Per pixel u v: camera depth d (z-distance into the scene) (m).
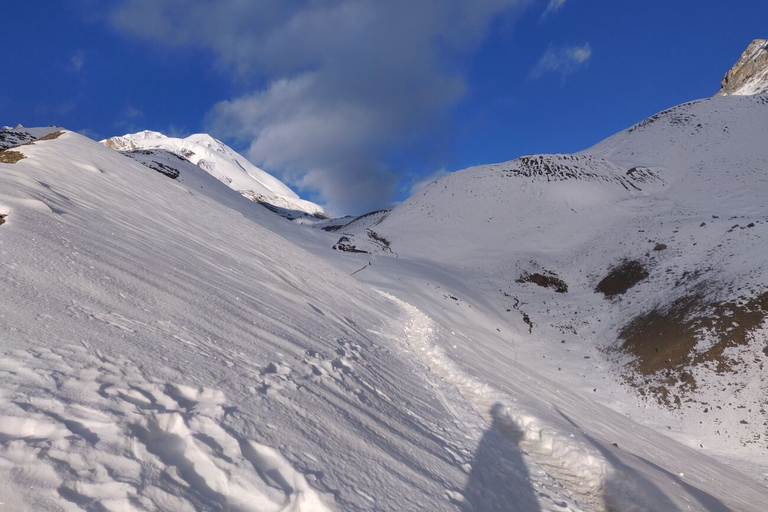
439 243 47.53
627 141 74.19
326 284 12.84
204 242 9.66
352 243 41.84
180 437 2.38
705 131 63.28
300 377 4.23
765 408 15.30
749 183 45.62
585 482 6.07
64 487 1.75
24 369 2.33
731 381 16.77
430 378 8.21
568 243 42.62
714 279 23.22
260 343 4.71
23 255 3.93
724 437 14.86
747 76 183.25
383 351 8.37
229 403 2.90
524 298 32.81
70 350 2.71
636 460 7.48
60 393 2.26
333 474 2.84
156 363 3.02
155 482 1.98
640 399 17.81
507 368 13.52
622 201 49.31
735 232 28.73
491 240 46.62
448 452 4.79
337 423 3.64
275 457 2.60
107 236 6.04
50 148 10.87
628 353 21.31
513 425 7.59
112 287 4.18
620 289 29.61
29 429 1.95
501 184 57.84
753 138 57.09
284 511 2.28
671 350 19.52
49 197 6.59
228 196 47.12
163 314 4.13
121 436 2.14
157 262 5.95
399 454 3.89
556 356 22.92
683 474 8.97
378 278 25.42
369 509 2.71
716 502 6.77
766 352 17.17
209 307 5.06
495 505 4.06
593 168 58.56
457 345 13.46
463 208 54.56
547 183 55.62
